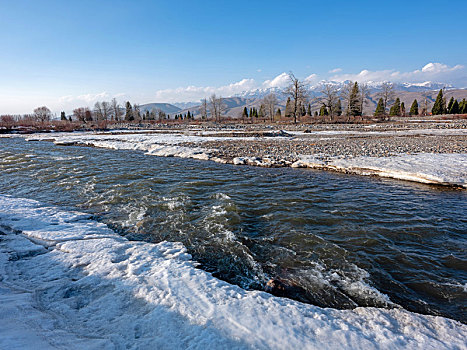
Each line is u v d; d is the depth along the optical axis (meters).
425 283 4.85
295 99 52.34
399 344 3.12
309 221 7.59
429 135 27.08
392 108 78.94
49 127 53.72
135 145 24.20
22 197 9.92
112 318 3.52
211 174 13.32
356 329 3.42
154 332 3.22
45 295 4.05
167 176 12.95
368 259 5.64
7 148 24.28
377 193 10.06
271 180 12.09
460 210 8.29
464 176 10.98
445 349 3.07
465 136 25.33
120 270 4.79
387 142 21.38
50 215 7.72
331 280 4.95
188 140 26.77
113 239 6.20
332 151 17.88
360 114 68.25
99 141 28.64
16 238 6.15
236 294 4.11
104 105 95.88
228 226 7.27
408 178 11.80
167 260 5.21
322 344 3.07
